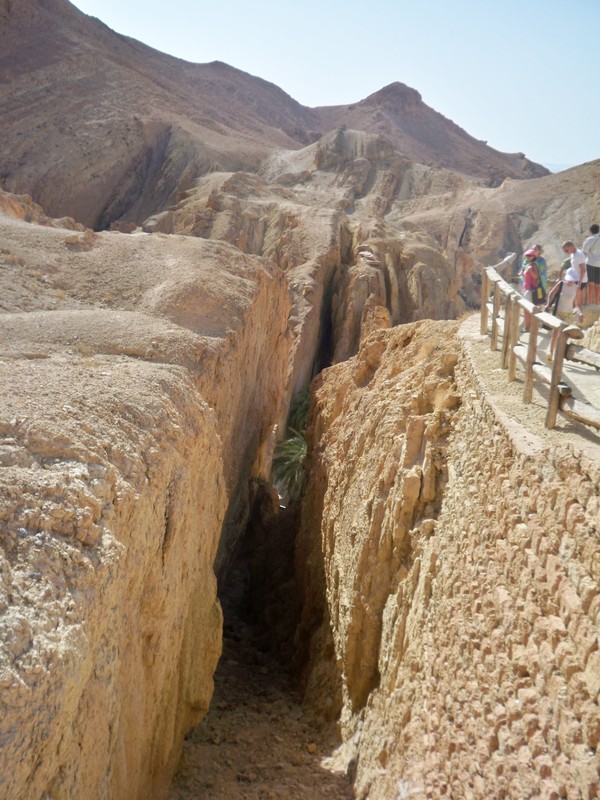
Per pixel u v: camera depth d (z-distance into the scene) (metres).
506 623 6.28
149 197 89.38
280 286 26.03
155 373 11.76
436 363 12.52
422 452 10.88
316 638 14.80
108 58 114.38
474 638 6.94
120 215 88.19
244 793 10.16
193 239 23.53
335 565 13.68
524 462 6.89
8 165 84.06
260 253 63.91
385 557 10.93
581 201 95.56
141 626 8.24
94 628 6.05
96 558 6.40
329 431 18.73
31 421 7.63
